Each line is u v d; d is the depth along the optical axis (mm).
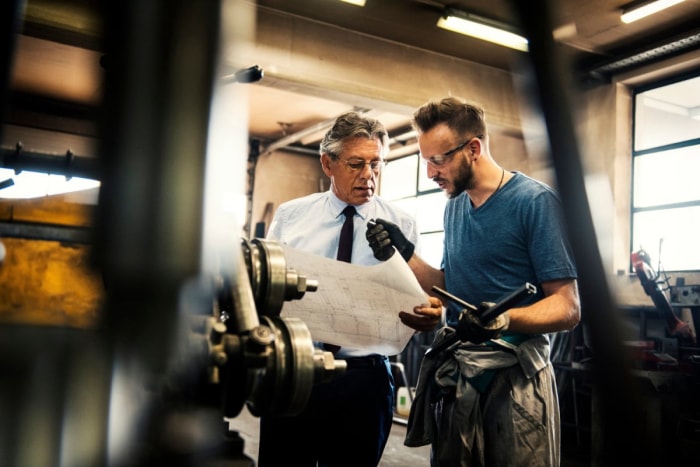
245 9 304
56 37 3689
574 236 296
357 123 1645
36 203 997
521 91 307
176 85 278
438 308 1330
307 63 5184
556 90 297
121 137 279
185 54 280
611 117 5852
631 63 5629
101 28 287
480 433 1339
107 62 285
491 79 6016
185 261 279
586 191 296
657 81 5699
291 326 699
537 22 299
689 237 5312
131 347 293
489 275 1435
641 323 5141
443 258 1627
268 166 9508
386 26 5320
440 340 1459
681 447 3762
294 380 663
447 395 1411
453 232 1548
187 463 389
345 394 1485
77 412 361
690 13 4891
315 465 1521
